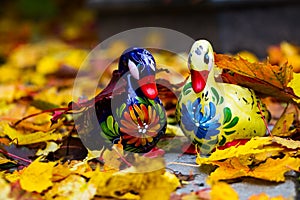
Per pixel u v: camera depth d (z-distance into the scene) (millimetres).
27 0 3295
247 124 990
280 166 936
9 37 2783
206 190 913
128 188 902
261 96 1067
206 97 983
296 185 926
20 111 1246
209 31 1777
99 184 904
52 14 3324
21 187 907
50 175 922
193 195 894
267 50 1733
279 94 1039
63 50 2176
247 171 938
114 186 902
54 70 1666
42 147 1064
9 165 1021
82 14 3322
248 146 950
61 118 1107
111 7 1880
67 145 1057
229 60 991
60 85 1496
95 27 2848
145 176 903
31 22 3271
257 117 1000
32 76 1669
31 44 2496
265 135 1043
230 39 1749
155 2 1831
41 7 3303
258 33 1734
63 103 1275
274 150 962
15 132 1076
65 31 2891
